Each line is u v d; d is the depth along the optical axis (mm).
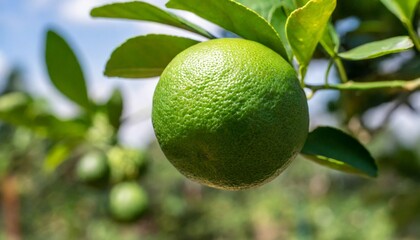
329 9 213
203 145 205
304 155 248
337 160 243
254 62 208
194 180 222
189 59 211
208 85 204
